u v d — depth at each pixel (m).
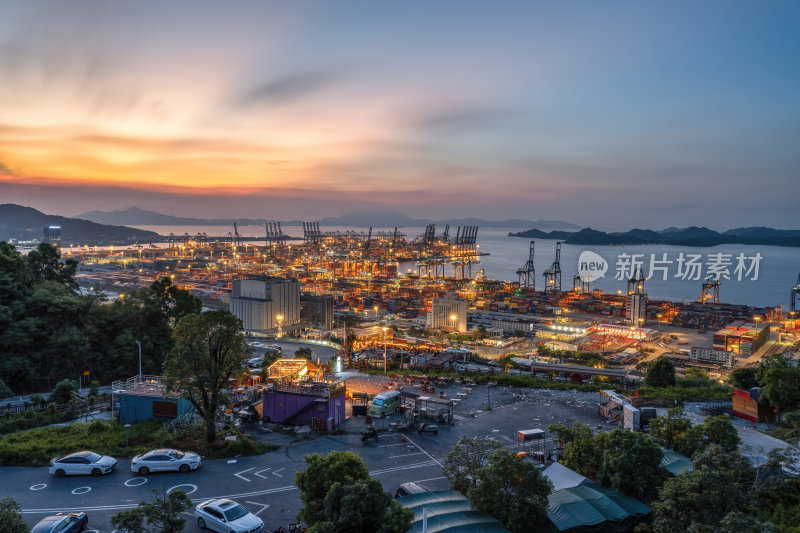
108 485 35.41
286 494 34.47
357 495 24.64
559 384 65.12
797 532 26.31
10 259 89.62
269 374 70.19
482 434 46.47
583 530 28.36
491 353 193.00
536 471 29.20
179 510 25.44
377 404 51.47
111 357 85.44
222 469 38.47
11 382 73.25
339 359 84.81
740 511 25.73
